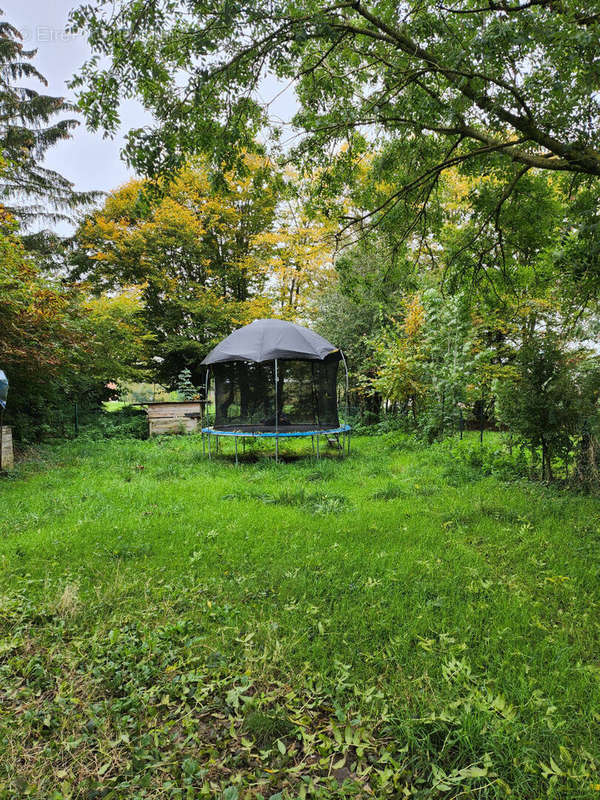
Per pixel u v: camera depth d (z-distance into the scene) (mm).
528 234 5801
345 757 1794
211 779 1736
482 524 4613
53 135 18391
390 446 10414
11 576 3439
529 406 6133
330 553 3879
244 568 3631
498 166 5008
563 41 3064
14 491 6309
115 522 4812
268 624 2744
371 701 2068
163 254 19734
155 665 2398
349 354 14227
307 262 15695
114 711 2064
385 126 4637
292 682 2256
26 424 10227
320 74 4504
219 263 22375
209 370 12273
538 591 3203
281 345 9477
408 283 6684
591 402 5781
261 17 3129
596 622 2762
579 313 5945
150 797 1646
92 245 19297
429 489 6094
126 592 3227
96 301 13031
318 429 9711
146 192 3916
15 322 8195
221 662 2385
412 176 5672
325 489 6355
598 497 5520
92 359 12125
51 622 2838
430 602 2980
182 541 4258
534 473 6789
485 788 1642
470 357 9750
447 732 1889
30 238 18562
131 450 10211
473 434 11875
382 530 4496
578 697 2105
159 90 3785
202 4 3158
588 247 4363
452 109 3828
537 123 3797
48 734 1972
